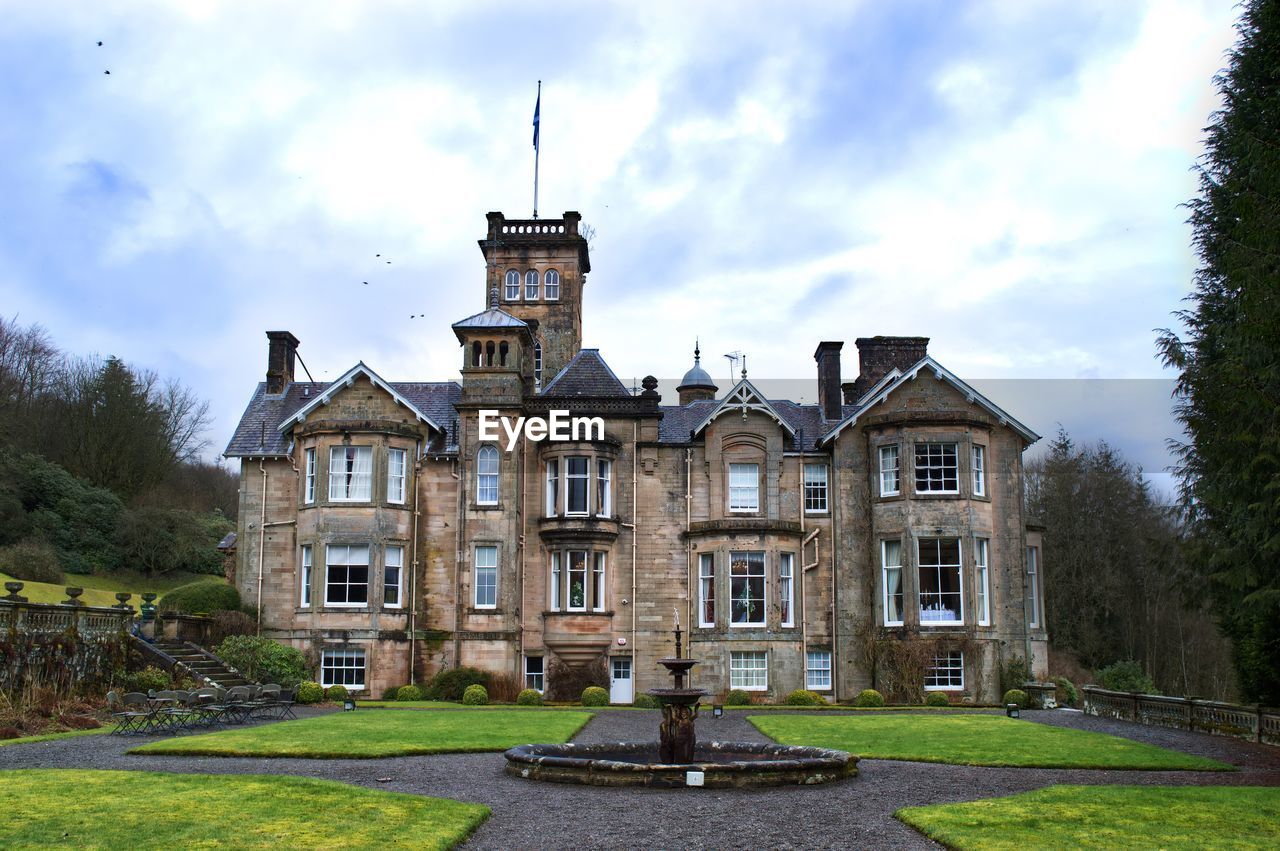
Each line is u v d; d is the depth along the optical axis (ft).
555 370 168.96
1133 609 209.87
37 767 61.21
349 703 107.96
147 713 82.43
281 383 151.84
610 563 138.31
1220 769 67.21
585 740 80.38
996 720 100.17
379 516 135.23
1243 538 79.66
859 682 133.90
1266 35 85.30
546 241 172.45
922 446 134.72
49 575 177.58
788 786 57.88
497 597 135.64
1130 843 43.16
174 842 41.57
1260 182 74.54
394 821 45.93
